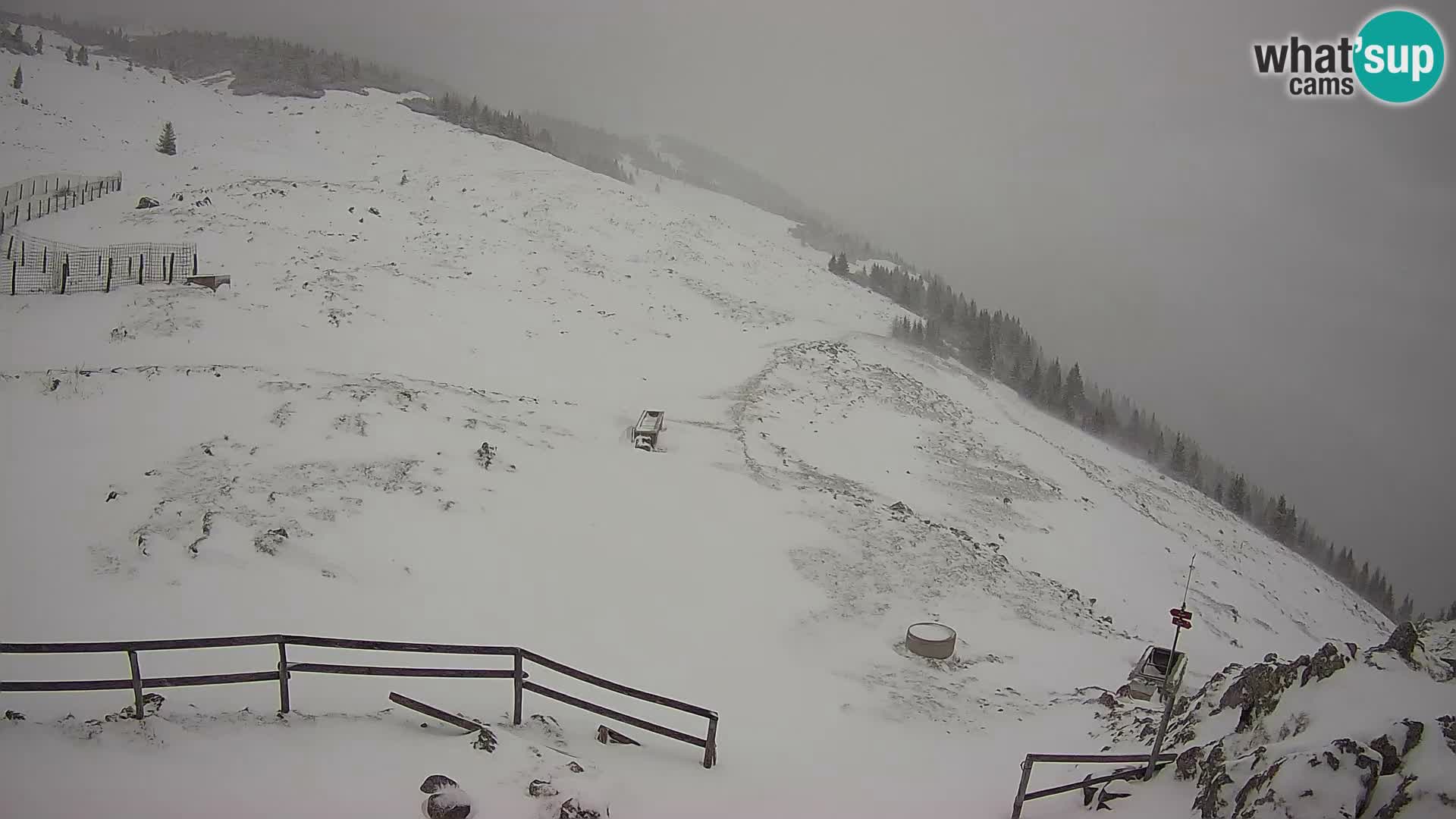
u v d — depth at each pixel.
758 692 16.00
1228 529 51.38
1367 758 7.51
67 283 32.62
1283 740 8.83
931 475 37.31
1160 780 10.05
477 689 12.80
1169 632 27.61
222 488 18.11
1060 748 14.75
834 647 19.22
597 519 22.30
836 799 10.91
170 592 14.27
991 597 23.73
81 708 10.09
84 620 13.04
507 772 8.22
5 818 6.29
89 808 6.61
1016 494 38.41
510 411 28.42
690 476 27.53
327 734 8.45
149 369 23.56
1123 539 38.00
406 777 7.79
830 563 23.61
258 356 29.00
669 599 19.50
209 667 12.19
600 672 15.30
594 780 8.71
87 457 18.47
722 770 11.02
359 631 14.57
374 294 38.00
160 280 34.12
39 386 21.17
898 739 14.61
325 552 16.80
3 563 14.20
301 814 6.98
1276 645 31.98
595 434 29.41
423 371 32.09
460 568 17.88
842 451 36.72
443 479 21.30
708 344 45.38
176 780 7.19
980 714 16.47
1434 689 8.98
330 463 20.48
